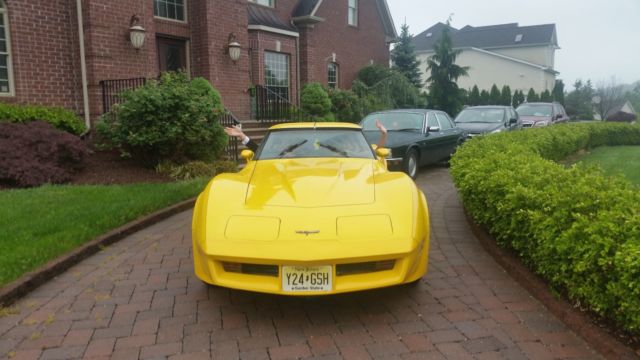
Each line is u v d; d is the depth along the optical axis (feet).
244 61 49.06
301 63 65.10
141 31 38.17
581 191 12.54
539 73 155.63
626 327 9.95
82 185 26.76
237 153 36.45
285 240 11.07
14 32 33.99
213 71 46.01
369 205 12.09
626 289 9.53
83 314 12.14
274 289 11.07
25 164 26.84
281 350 10.39
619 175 14.62
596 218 11.50
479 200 17.67
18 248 15.46
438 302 12.71
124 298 13.12
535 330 11.12
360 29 75.56
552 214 12.71
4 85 34.27
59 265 14.90
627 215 10.85
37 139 28.58
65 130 34.19
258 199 12.40
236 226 11.54
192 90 32.07
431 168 38.75
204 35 45.52
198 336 11.03
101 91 36.86
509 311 12.12
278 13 62.03
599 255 10.32
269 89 57.06
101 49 36.81
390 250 11.12
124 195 23.58
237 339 10.89
